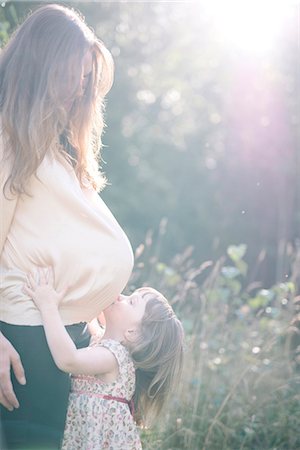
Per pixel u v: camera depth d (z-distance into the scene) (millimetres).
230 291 6273
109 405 3279
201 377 5449
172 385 3525
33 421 3070
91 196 3240
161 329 3422
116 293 3158
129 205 13672
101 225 3107
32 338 3029
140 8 11750
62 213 3066
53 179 3049
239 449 5031
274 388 5551
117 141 13641
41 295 3014
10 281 3061
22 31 3127
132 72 12906
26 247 3047
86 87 3164
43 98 3018
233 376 5586
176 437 4914
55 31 3080
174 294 6410
